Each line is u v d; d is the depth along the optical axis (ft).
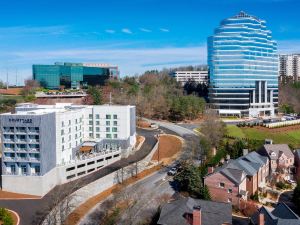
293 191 355.56
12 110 590.96
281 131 652.89
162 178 388.98
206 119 596.70
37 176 349.41
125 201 320.91
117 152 458.50
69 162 396.57
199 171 356.79
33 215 301.22
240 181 322.14
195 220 239.50
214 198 331.57
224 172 328.08
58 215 295.07
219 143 504.84
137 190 345.72
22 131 353.51
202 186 338.54
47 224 279.49
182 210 252.21
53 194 344.90
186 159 421.18
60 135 390.63
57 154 388.98
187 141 508.12
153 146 529.86
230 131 636.48
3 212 288.71
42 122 351.05
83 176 403.54
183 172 358.64
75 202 326.03
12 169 361.10
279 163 422.00
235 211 311.47
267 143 499.92
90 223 287.07
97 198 337.72
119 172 398.01
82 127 483.51
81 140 467.11
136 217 288.92
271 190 373.20
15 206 321.52
